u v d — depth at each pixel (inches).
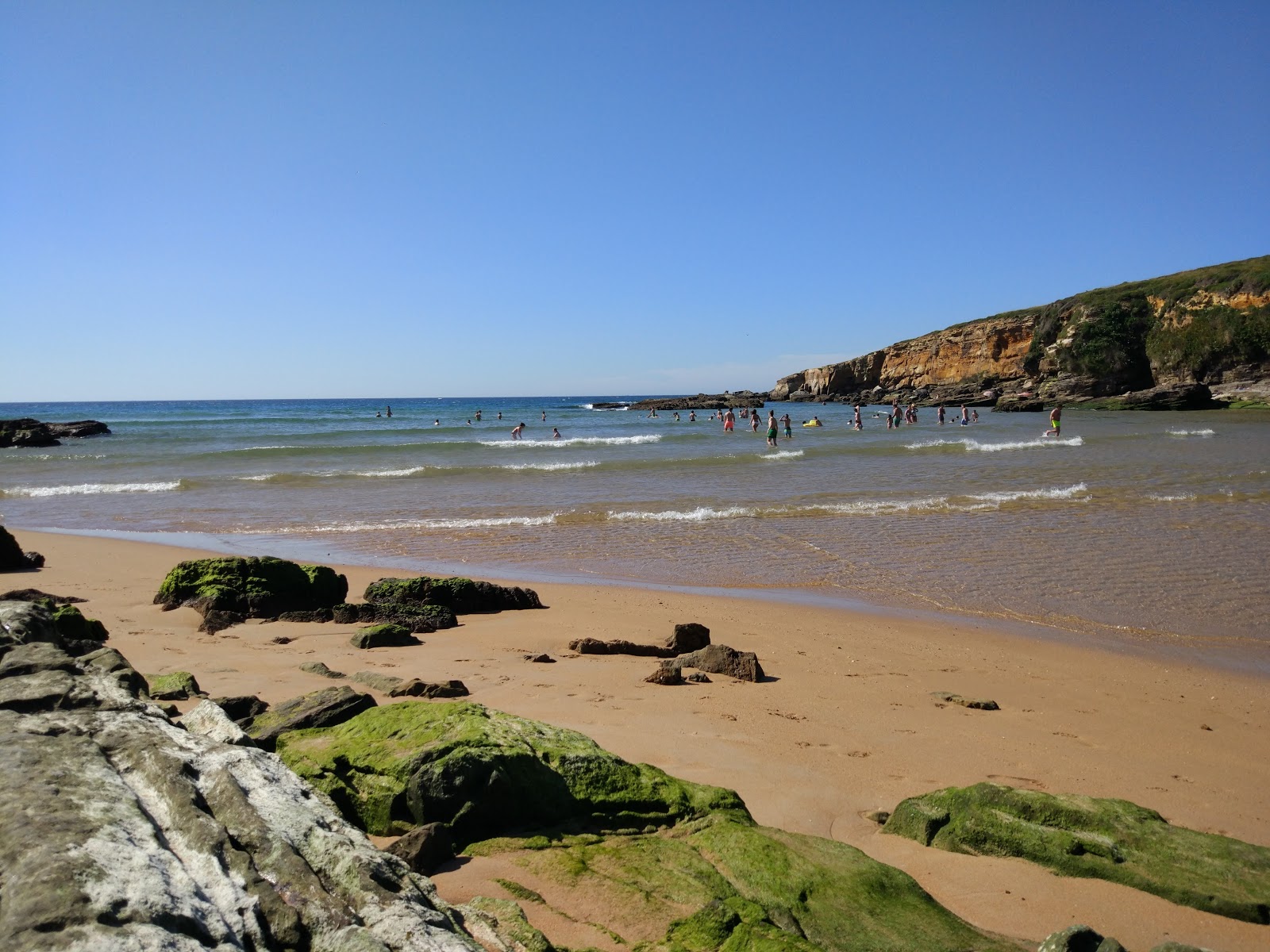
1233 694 323.9
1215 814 214.7
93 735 137.3
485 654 341.4
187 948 83.5
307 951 99.3
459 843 158.6
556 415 3533.5
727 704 284.8
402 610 399.9
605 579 519.5
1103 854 175.6
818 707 288.8
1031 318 3590.1
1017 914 161.5
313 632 373.1
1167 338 3073.3
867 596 477.7
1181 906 164.4
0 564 510.9
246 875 105.5
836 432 1971.0
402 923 102.9
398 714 191.2
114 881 90.8
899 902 151.5
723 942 129.9
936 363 3922.2
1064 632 407.5
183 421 2726.4
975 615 438.3
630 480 1021.8
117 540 636.7
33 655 175.6
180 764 129.3
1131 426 2080.5
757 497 861.8
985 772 235.9
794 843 166.9
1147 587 491.2
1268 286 2883.9
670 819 171.5
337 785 167.3
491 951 114.2
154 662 310.7
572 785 171.9
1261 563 546.0
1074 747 259.9
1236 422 2215.8
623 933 131.7
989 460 1224.8
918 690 316.2
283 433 2032.5
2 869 91.5
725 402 4662.9
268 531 685.9
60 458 1357.0
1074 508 769.6
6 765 116.3
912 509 767.7
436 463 1256.8
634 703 280.2
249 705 237.3
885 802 213.5
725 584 507.2
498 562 569.9
